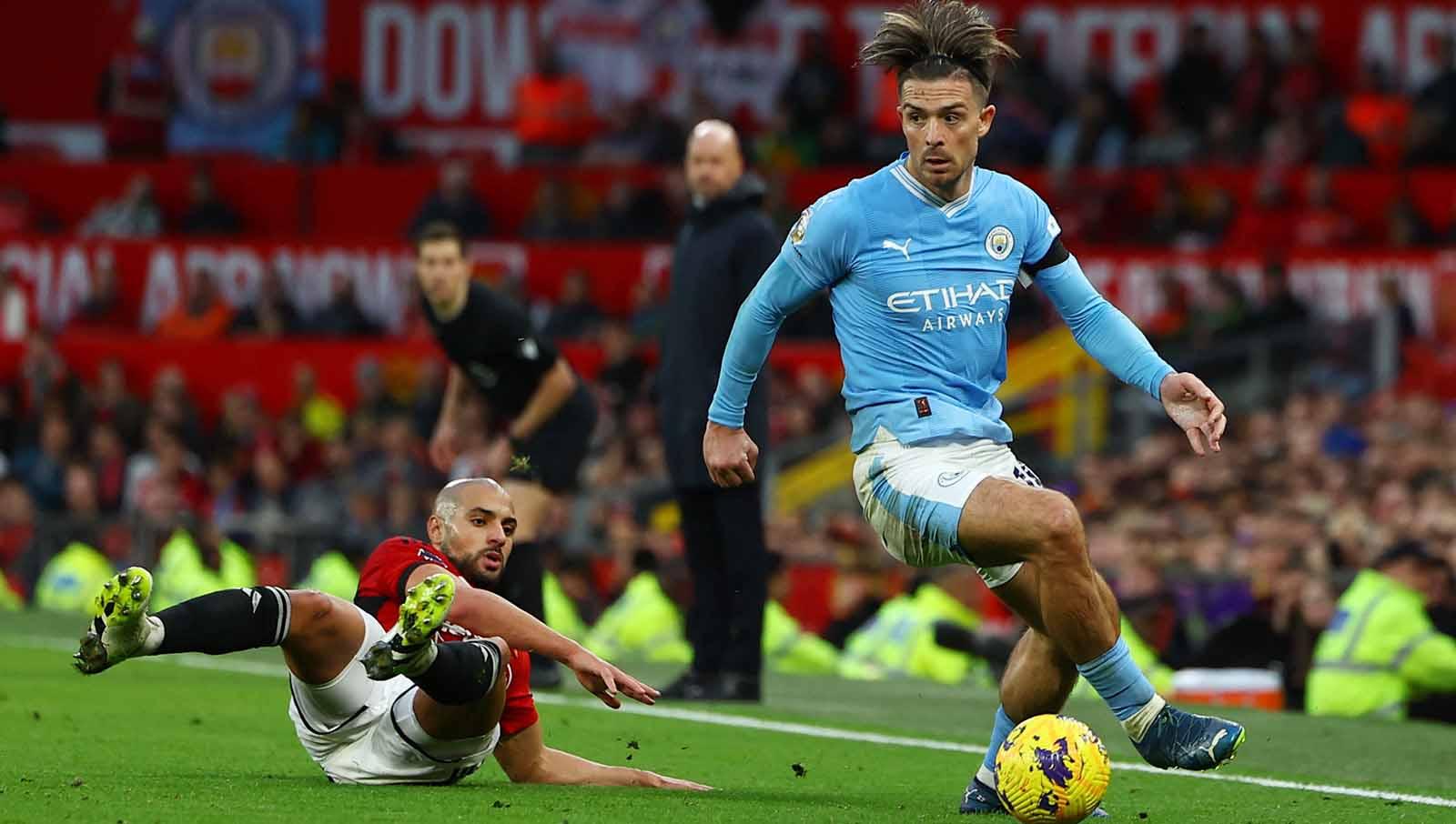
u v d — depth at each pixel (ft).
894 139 92.07
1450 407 71.20
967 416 22.02
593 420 38.04
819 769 27.50
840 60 97.55
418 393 75.51
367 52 99.55
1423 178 82.84
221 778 23.27
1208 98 92.32
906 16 22.18
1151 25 97.30
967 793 22.02
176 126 99.19
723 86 97.86
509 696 23.18
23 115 101.40
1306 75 92.32
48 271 81.71
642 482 68.18
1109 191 83.97
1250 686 46.21
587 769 23.63
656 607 58.23
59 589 67.82
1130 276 75.87
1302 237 81.41
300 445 74.59
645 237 84.43
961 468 21.72
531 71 99.25
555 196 85.46
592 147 93.40
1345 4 96.73
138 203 86.94
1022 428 72.33
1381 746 33.91
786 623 57.31
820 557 61.82
